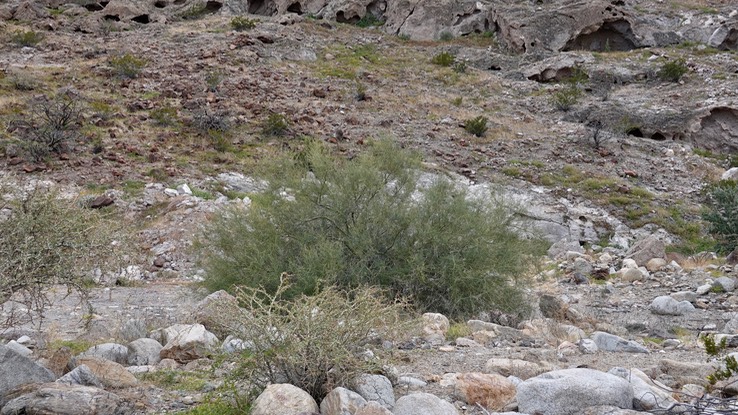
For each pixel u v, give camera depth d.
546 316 10.52
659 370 6.35
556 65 36.53
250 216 10.67
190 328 6.85
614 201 23.48
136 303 11.24
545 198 23.17
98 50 33.16
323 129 26.61
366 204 10.61
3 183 5.53
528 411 4.76
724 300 12.86
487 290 10.00
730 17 42.59
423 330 8.06
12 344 6.44
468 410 5.05
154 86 29.08
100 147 22.30
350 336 5.14
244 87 29.91
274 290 9.89
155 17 41.31
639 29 40.97
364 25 44.66
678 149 28.66
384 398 4.91
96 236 5.73
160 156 22.61
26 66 30.11
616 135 29.25
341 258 9.95
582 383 4.72
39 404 4.43
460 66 36.62
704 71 36.09
